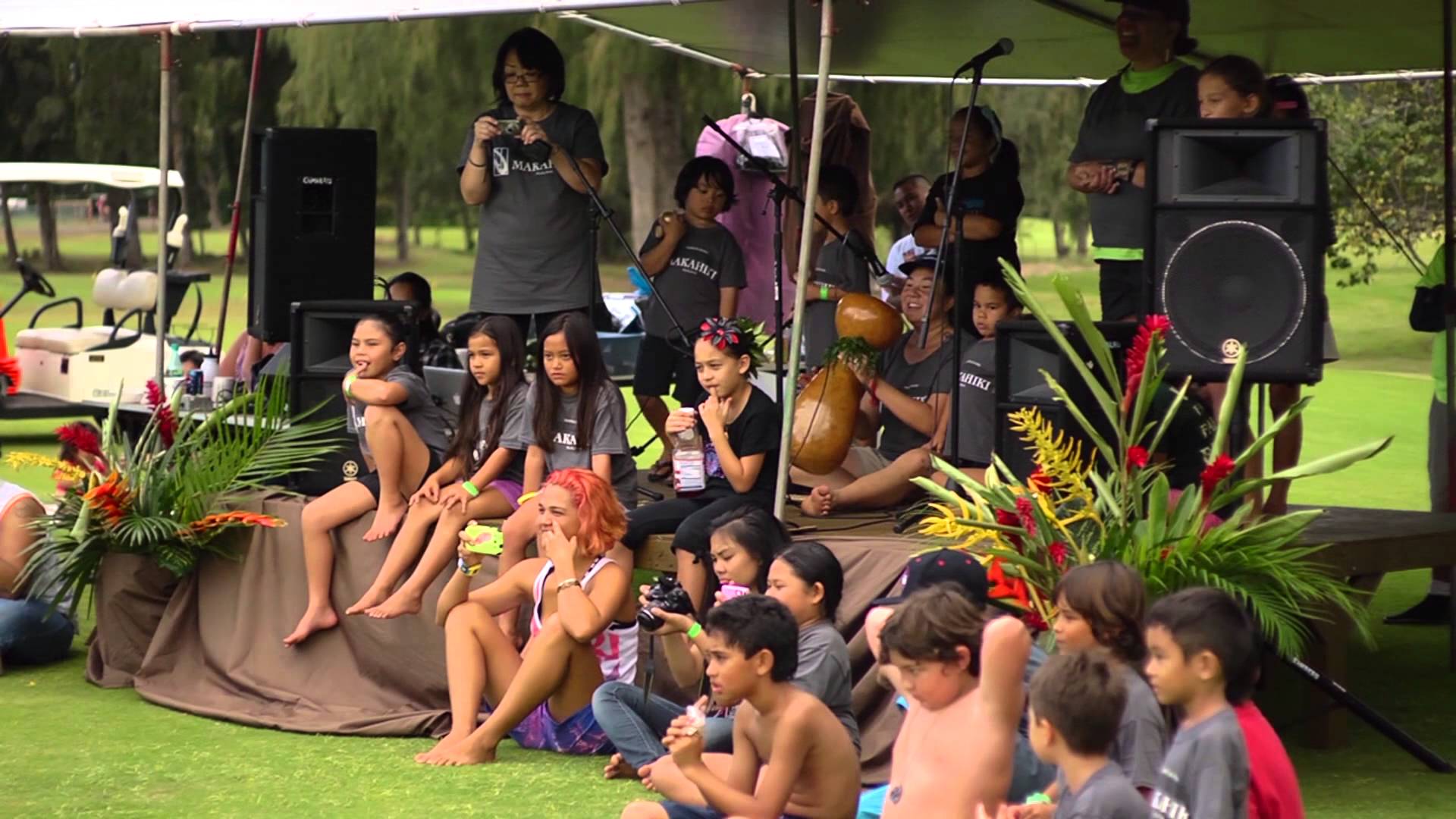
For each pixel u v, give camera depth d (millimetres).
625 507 11844
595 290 14492
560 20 44656
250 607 12414
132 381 24141
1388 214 35562
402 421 12070
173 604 12672
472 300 14562
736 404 11414
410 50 45062
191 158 55781
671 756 8258
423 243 79062
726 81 43750
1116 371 10031
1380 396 30719
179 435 12898
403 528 11883
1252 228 10047
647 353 15156
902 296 13383
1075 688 6102
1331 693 10328
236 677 12203
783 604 8219
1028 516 9258
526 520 11445
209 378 16359
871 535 11125
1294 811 6652
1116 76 12812
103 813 9641
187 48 52062
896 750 7305
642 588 9797
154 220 68312
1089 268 56062
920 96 41875
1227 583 9047
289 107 47125
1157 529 9141
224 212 61531
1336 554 10570
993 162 13656
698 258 15125
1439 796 9875
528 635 11648
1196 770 6363
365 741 11328
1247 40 17250
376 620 11852
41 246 50281
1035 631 9109
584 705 10891
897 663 7098
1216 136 10117
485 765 10711
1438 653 13578
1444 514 12164
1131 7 12484
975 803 6848
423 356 15109
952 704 7082
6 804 9797
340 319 12898
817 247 15648
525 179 14250
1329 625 10711
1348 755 10828
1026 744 7586
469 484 11742
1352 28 16438
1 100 53875
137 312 24328
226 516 12320
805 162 17797
